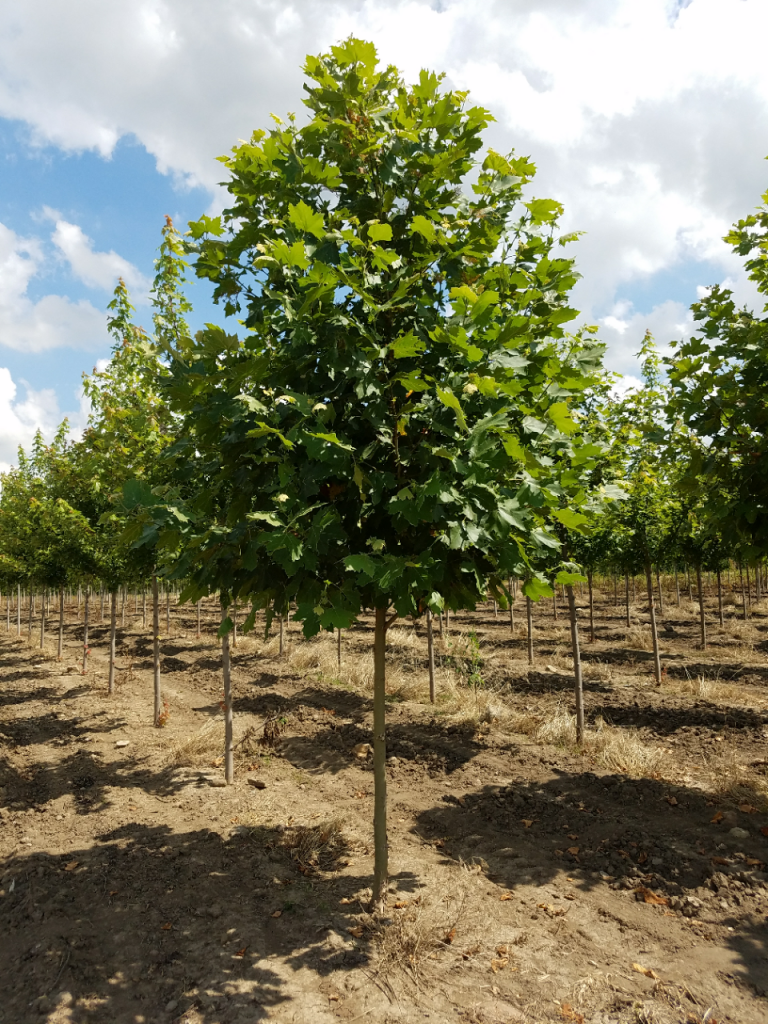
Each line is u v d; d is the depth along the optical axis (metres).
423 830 4.99
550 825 5.00
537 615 18.81
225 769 6.13
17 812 5.40
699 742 6.89
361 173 3.32
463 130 3.44
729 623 16.19
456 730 7.33
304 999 2.94
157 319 7.02
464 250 3.19
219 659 12.64
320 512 2.80
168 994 3.00
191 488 4.05
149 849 4.58
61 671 12.72
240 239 3.38
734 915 3.67
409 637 13.48
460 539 2.76
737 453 4.70
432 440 3.04
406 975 3.11
